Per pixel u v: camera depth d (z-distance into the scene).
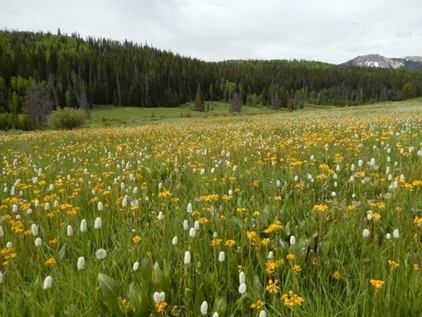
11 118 70.50
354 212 3.36
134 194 4.28
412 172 4.57
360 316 2.13
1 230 2.77
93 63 156.88
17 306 2.15
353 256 2.59
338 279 2.40
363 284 2.24
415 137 7.71
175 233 3.33
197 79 175.88
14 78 130.12
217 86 176.38
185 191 4.90
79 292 2.20
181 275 2.43
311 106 167.62
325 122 16.34
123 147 11.38
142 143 12.91
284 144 8.63
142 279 2.25
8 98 124.81
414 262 2.47
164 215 3.65
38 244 2.68
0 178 6.82
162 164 6.46
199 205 4.07
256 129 15.55
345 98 187.00
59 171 7.50
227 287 2.28
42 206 4.22
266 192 4.52
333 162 5.92
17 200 4.05
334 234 3.05
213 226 3.31
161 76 155.88
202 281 2.35
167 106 146.00
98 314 2.14
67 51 199.00
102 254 2.30
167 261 2.74
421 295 2.11
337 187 4.41
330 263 2.62
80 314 2.01
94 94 137.25
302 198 4.14
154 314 2.12
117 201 3.90
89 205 4.41
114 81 146.12
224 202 4.09
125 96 141.25
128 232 3.32
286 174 5.23
